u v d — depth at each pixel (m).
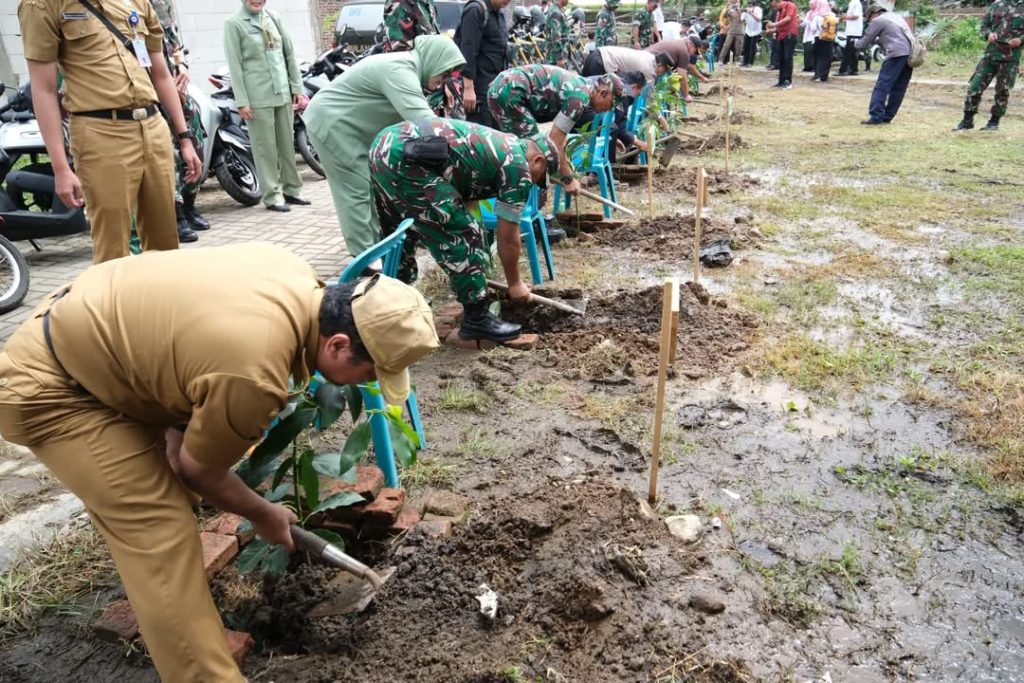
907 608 2.41
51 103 3.35
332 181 4.73
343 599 2.45
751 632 2.29
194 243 6.34
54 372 1.75
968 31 20.78
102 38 3.32
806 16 18.97
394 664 2.20
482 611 2.31
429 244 4.03
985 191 7.51
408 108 4.33
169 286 1.70
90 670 2.22
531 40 11.94
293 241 6.40
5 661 2.26
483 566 2.52
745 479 3.06
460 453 3.26
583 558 2.48
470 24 6.66
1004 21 10.40
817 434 3.38
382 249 2.68
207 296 1.67
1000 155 9.18
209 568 2.47
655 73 8.70
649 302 4.57
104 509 1.79
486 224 5.25
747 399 3.69
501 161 3.94
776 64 20.66
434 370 4.03
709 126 11.41
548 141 4.29
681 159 9.23
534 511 2.69
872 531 2.75
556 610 2.34
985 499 2.93
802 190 7.68
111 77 3.36
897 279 5.23
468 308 4.21
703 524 2.77
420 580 2.47
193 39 13.24
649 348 4.16
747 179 8.09
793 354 4.10
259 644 2.34
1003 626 2.34
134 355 1.69
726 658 2.18
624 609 2.31
